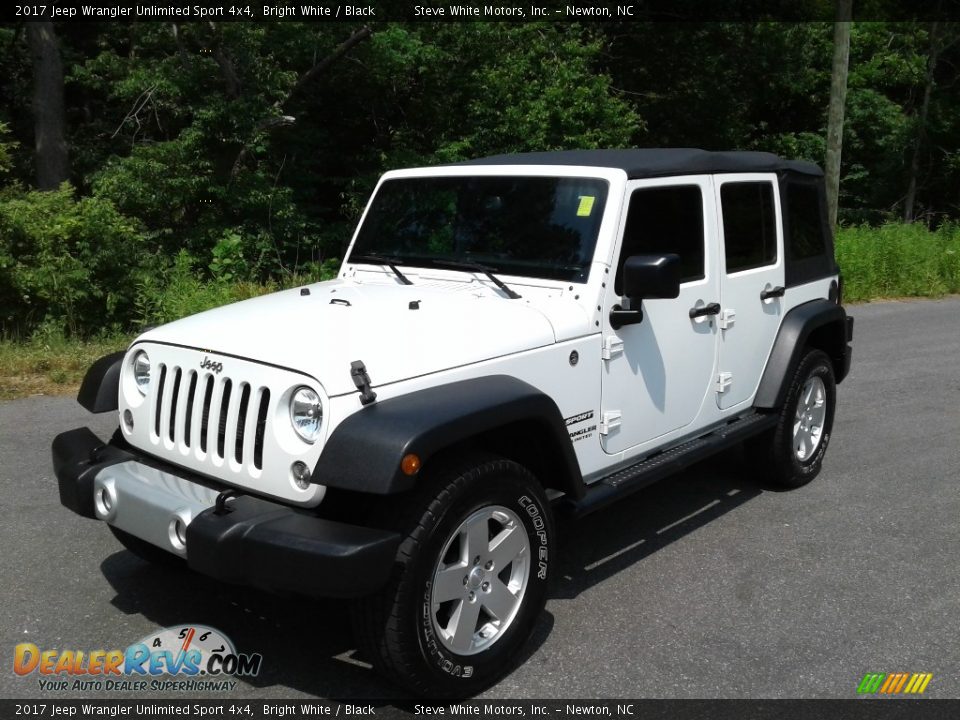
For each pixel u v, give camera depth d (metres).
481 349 3.62
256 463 3.33
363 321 3.67
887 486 5.87
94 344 9.20
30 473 5.66
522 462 3.90
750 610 4.17
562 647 3.83
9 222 9.79
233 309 4.04
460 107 17.17
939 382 8.77
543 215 4.31
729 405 5.12
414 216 4.75
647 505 5.51
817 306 5.75
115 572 4.42
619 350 4.21
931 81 27.50
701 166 4.79
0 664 3.62
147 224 14.12
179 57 14.77
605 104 17.98
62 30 18.84
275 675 3.59
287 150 15.96
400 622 3.14
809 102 27.28
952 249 16.28
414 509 3.19
